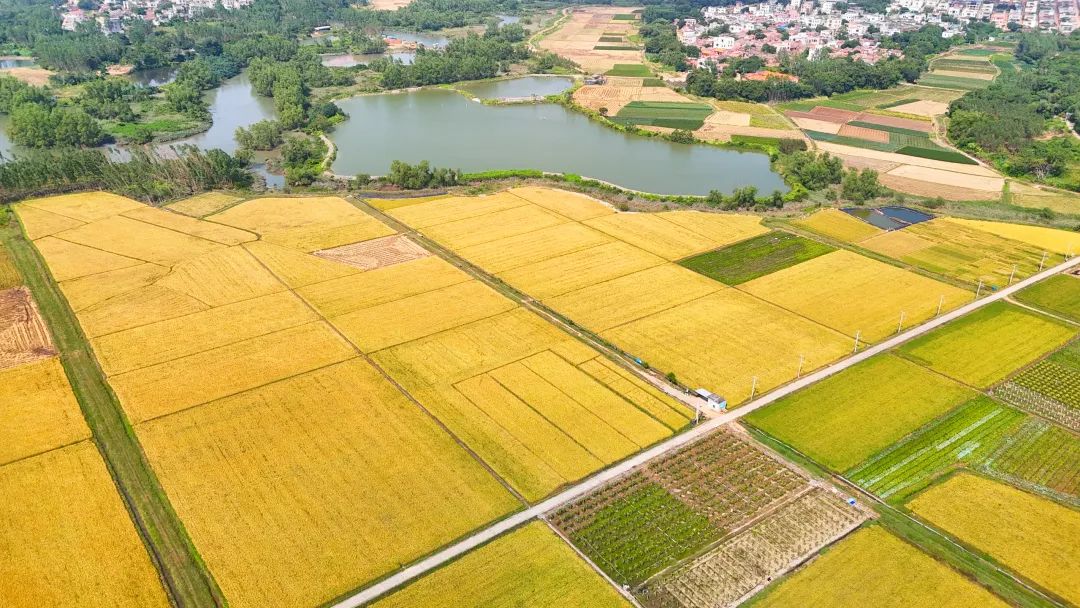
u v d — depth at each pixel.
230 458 89.31
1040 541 80.38
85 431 94.00
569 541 79.12
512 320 122.38
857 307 128.75
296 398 100.75
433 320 121.81
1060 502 86.06
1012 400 104.50
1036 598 73.25
